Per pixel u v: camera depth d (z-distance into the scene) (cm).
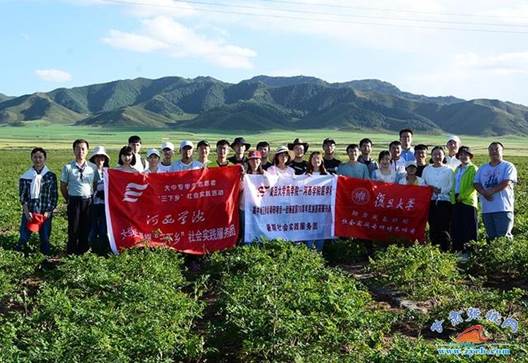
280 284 1143
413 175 1695
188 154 1599
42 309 1009
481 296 1120
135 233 1505
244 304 1014
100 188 1568
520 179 4322
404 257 1358
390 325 1033
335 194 1664
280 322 912
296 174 1705
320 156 1666
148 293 1058
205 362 921
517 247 1428
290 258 1373
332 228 1667
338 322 958
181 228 1538
